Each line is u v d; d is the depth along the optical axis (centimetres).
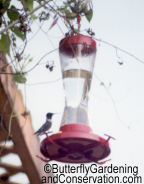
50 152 473
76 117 486
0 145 586
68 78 523
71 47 504
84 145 454
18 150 579
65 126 469
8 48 439
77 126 465
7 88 489
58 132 453
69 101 512
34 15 439
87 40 509
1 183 661
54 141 445
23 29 415
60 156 471
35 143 618
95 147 450
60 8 451
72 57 515
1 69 466
